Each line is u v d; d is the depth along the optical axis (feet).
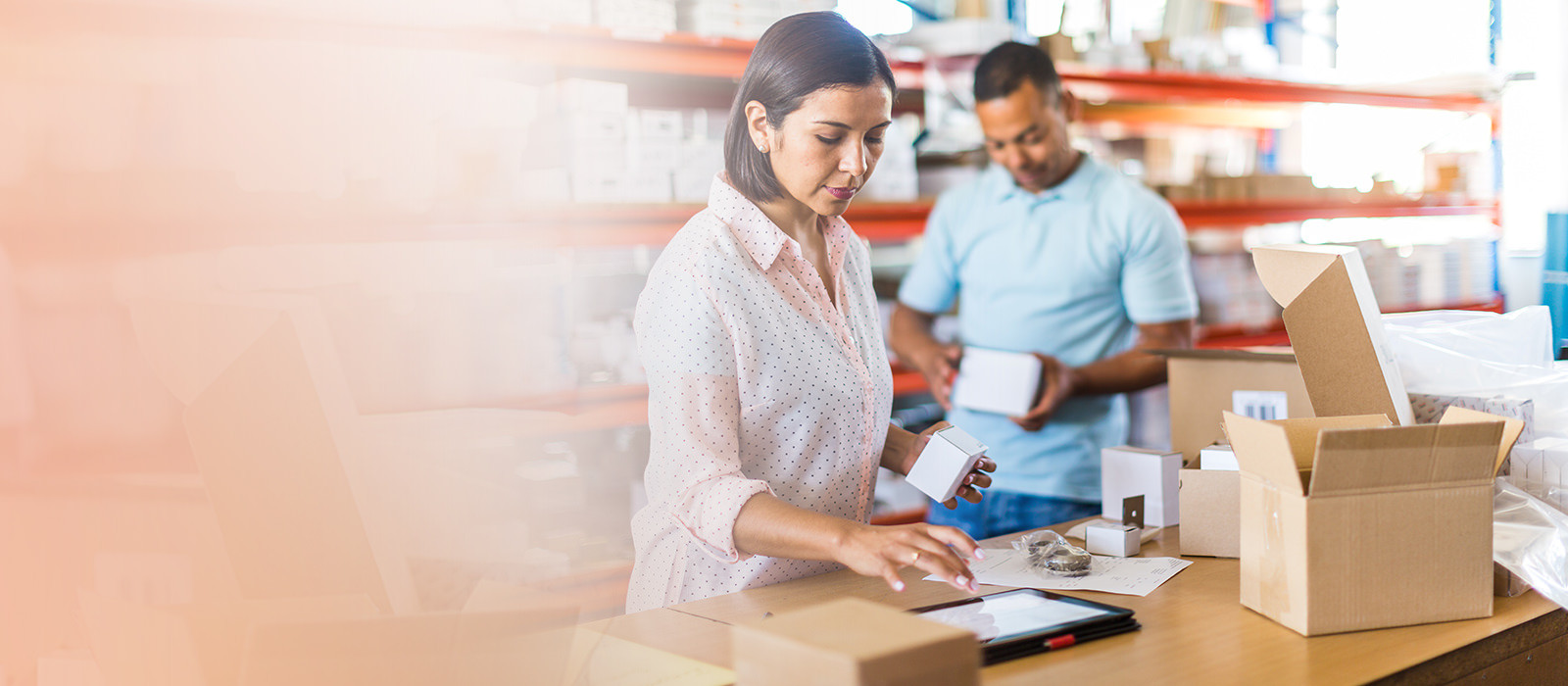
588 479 8.75
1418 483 3.80
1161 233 9.67
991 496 10.04
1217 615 3.98
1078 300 9.91
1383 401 4.68
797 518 3.98
